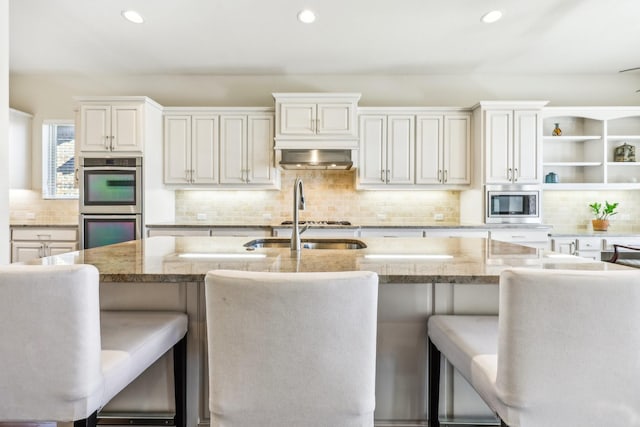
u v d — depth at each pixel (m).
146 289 1.58
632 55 3.93
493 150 3.88
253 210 4.52
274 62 4.11
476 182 4.01
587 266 1.41
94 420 1.03
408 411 1.59
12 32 3.48
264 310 0.93
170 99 4.50
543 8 3.06
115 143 3.76
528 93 4.46
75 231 3.94
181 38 3.57
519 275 0.94
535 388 0.95
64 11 3.13
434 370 1.51
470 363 1.17
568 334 0.93
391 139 4.10
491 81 4.46
